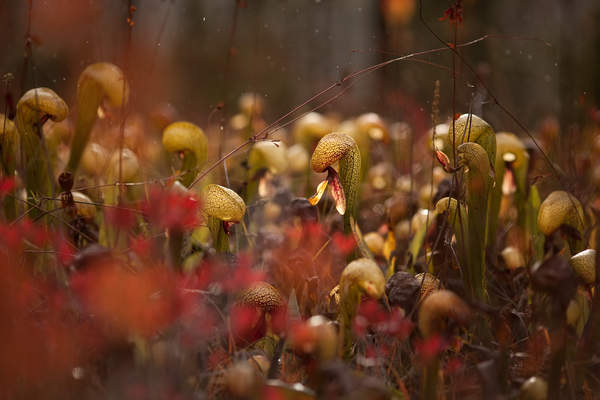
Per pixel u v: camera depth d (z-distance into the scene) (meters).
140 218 1.61
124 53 1.72
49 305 1.40
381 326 1.36
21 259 1.51
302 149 2.29
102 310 1.33
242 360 1.37
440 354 1.35
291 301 1.47
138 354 1.35
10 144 1.61
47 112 1.56
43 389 1.31
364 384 1.27
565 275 1.32
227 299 1.45
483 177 1.43
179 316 1.33
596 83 2.72
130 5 1.66
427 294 1.42
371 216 2.05
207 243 1.68
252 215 1.82
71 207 1.57
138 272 1.49
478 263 1.44
